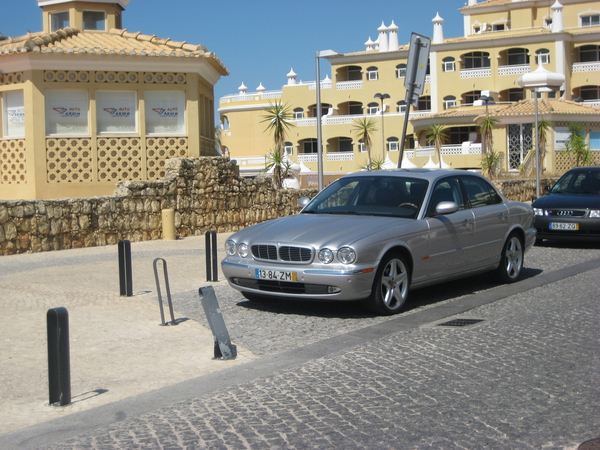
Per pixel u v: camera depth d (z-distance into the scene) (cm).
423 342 673
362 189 919
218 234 1822
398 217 853
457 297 920
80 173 1908
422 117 4997
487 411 474
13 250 1444
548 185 1549
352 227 805
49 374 525
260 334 728
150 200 1691
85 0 2119
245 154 6644
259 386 548
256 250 814
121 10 2239
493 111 4103
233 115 6694
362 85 5966
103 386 568
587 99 5353
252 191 1902
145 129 1948
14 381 585
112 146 1927
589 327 721
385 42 5931
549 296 904
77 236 1549
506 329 721
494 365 588
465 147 4722
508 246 1013
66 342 526
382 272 786
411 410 479
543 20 5847
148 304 899
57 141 1883
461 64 5538
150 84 1942
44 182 1880
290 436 436
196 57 1947
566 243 1512
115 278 1120
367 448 414
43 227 1488
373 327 745
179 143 1981
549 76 4200
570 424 447
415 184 898
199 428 457
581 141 3753
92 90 1895
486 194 990
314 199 947
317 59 1580
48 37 1894
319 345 673
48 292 988
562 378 546
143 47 1956
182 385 562
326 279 755
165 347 685
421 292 963
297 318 802
